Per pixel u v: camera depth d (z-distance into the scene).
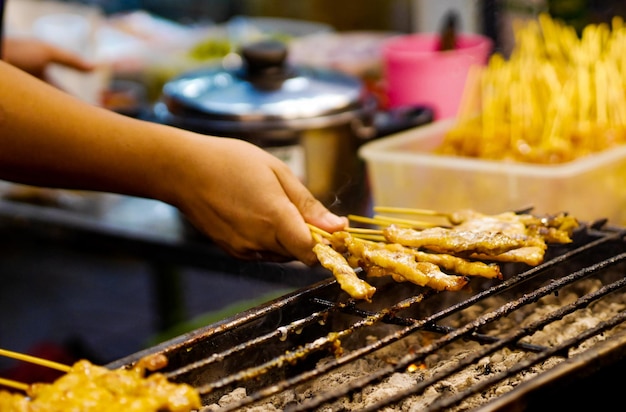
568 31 1.70
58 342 2.09
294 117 1.47
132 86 1.99
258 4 2.67
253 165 1.14
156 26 2.30
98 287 2.47
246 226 1.15
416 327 1.04
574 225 1.21
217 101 1.49
